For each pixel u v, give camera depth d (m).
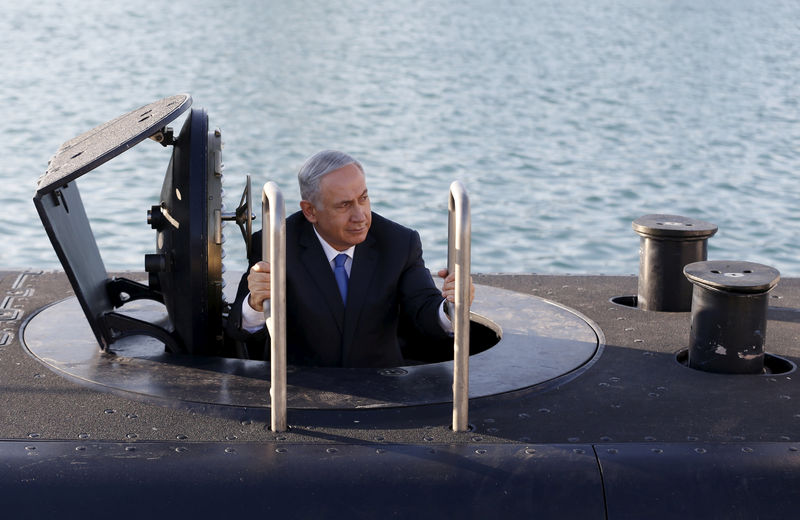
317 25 43.06
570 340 3.91
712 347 3.57
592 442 2.95
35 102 20.64
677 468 2.83
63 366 3.52
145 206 11.86
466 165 15.46
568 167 15.46
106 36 36.62
